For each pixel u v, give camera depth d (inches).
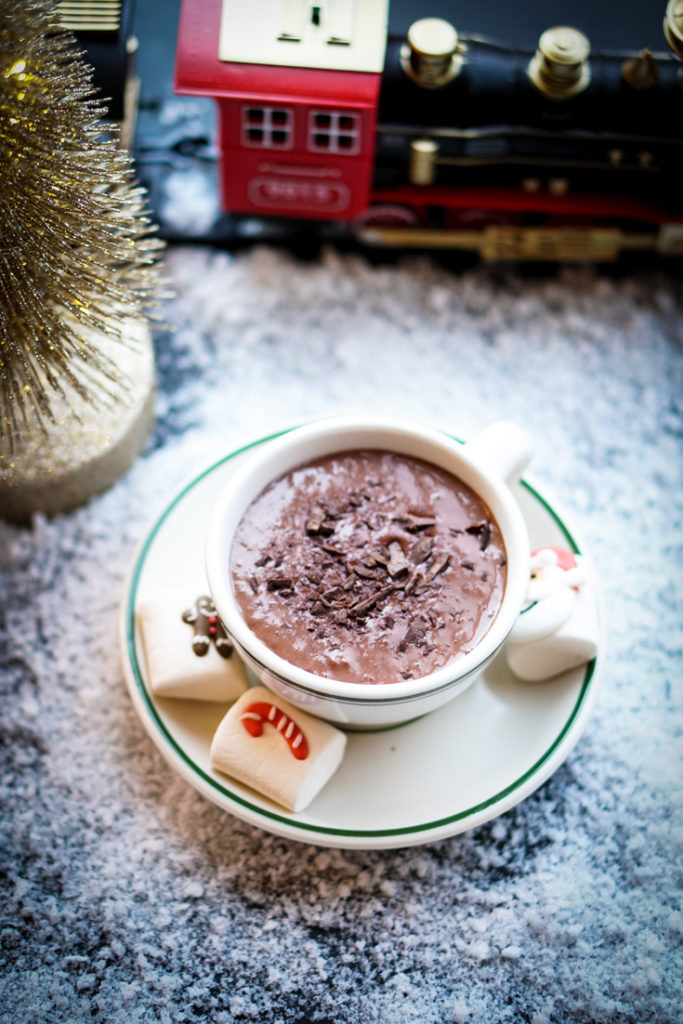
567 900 17.0
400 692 14.8
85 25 18.8
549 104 19.6
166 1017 16.2
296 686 15.0
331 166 20.6
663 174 20.6
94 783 17.7
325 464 16.6
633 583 19.4
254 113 19.5
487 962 16.6
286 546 16.0
